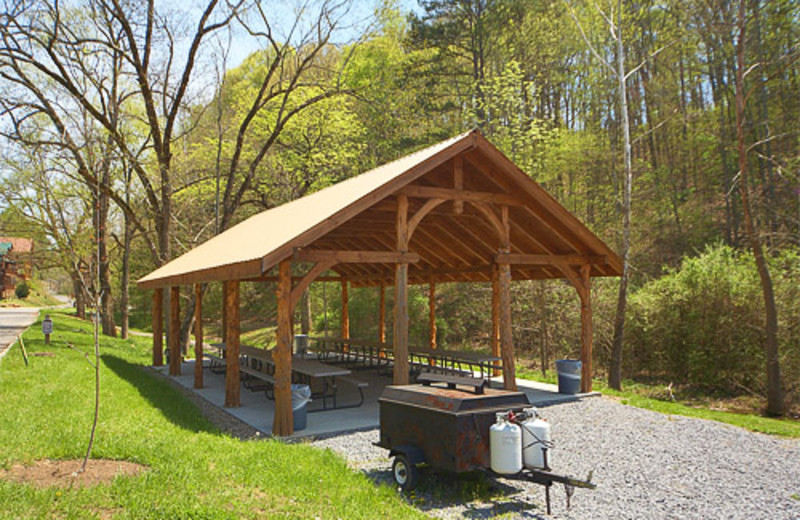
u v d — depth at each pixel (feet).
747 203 40.45
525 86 75.05
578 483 13.39
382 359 52.70
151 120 58.70
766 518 14.39
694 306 47.57
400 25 75.92
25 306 151.74
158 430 21.68
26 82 49.42
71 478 14.30
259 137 75.31
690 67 74.18
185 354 59.77
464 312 71.51
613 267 33.30
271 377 29.99
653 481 17.40
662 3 55.47
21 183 31.78
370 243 42.75
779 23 47.50
